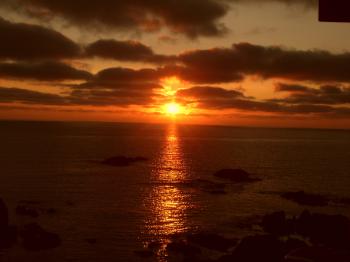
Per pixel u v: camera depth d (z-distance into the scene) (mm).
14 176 66812
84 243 31078
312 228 32500
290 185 63906
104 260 27406
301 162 103062
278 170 84812
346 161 107938
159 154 119000
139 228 35812
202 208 44875
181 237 33000
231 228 35906
